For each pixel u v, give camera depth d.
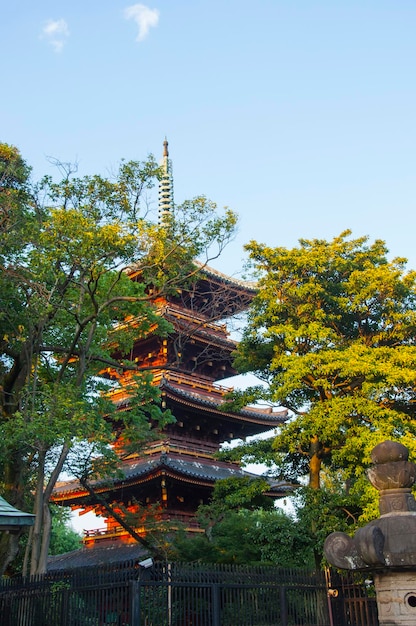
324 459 31.44
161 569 16.45
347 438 26.27
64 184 24.22
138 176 24.39
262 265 31.77
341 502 25.72
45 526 23.17
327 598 19.70
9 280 24.56
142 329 31.02
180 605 16.25
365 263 31.06
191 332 33.06
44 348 27.06
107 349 32.53
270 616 18.09
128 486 40.50
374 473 12.36
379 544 11.44
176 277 25.91
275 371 31.75
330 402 26.88
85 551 43.09
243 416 45.94
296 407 30.48
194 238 24.78
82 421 22.56
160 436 33.50
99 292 27.45
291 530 25.94
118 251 23.28
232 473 44.94
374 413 25.59
